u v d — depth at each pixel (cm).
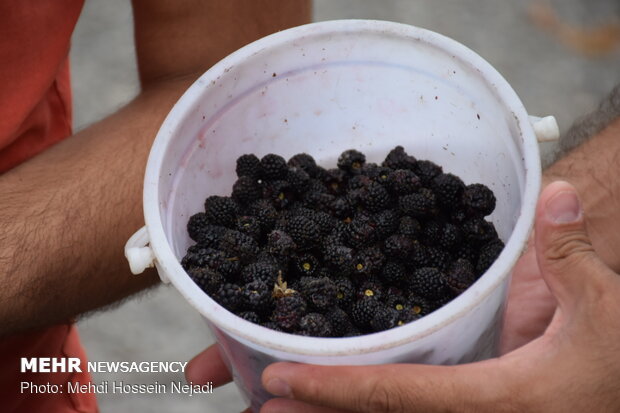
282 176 52
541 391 42
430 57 49
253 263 48
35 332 57
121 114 54
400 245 49
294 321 45
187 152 48
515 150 45
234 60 48
